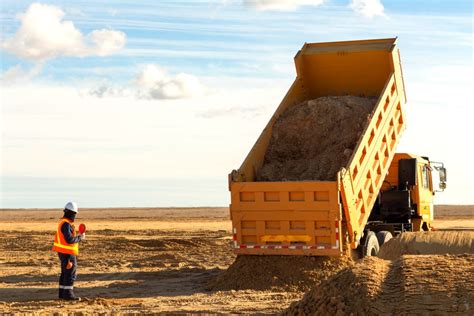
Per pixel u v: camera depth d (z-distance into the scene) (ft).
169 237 129.08
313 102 65.26
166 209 428.56
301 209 58.13
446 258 39.81
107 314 47.16
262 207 59.11
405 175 73.77
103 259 86.74
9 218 267.18
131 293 57.82
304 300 38.65
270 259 59.31
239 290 57.16
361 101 65.31
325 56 69.00
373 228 71.00
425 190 77.15
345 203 57.88
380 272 38.70
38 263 83.15
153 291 58.90
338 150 61.46
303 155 63.31
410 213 73.05
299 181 58.44
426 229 78.84
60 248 54.39
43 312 48.39
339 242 57.52
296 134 64.03
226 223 204.54
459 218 224.94
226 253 95.40
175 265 79.51
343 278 38.63
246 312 47.19
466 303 35.70
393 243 59.52
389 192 73.36
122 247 101.71
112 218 256.93
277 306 49.55
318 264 58.13
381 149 64.44
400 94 67.92
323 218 57.57
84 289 60.59
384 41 67.72
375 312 36.35
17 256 93.15
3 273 73.51
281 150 63.87
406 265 38.78
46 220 240.12
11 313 47.93
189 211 385.70
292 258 58.85
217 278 60.54
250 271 59.16
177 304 51.44
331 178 59.77
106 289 60.49
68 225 54.75
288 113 66.03
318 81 69.97
